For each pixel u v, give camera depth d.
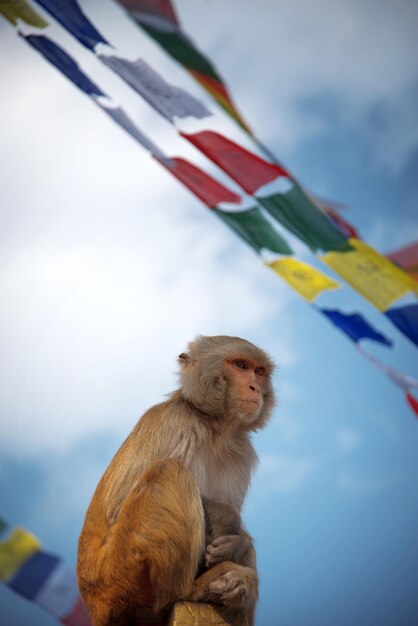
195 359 8.17
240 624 7.09
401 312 10.28
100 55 10.17
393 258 10.23
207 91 10.40
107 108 10.16
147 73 10.20
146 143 10.47
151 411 7.96
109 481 7.66
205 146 10.27
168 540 7.00
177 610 6.92
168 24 10.38
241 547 7.27
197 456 7.75
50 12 9.93
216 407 7.92
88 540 7.54
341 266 10.48
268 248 10.60
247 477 8.10
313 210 10.19
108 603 7.23
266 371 8.32
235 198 10.57
